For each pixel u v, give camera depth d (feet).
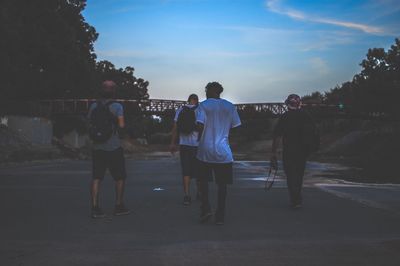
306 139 32.91
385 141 225.97
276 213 31.73
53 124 223.51
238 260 20.71
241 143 410.93
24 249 22.36
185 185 35.37
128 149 285.23
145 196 39.93
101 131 29.40
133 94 345.10
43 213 31.53
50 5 196.34
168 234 25.52
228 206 34.65
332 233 25.84
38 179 56.03
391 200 37.83
